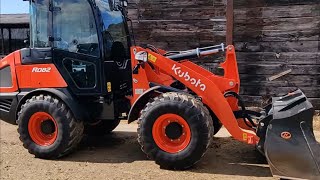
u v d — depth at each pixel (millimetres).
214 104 4895
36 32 5547
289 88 8633
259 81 8805
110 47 5648
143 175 4703
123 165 5141
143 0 9320
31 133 5469
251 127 5145
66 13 5418
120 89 5762
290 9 8500
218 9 8922
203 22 9047
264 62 8750
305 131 4301
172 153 4797
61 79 5434
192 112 4676
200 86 4957
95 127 6668
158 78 5254
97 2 5508
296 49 8547
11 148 6055
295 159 4301
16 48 15383
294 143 4301
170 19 9227
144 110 4891
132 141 6492
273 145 4359
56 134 5363
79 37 5414
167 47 9305
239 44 8859
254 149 5801
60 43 5461
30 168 5059
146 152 4895
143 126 4859
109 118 5543
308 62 8484
